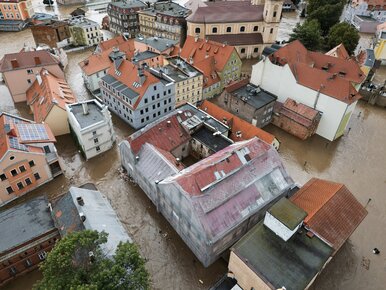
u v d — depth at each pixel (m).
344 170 62.47
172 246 46.41
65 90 74.06
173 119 59.31
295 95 70.94
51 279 29.73
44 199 44.50
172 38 115.44
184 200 40.78
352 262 44.78
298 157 65.31
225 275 40.09
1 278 39.28
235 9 110.25
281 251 36.75
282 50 77.88
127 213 51.16
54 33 110.00
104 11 165.50
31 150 51.62
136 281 30.44
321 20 122.31
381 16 137.12
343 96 63.16
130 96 67.06
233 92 73.25
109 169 59.97
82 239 31.09
